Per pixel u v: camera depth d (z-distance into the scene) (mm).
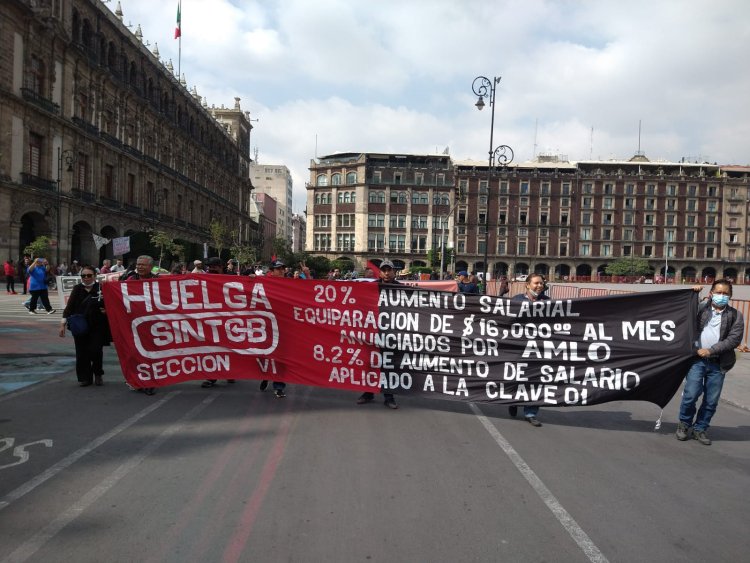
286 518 3748
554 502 4148
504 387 6531
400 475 4590
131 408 6574
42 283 17047
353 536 3518
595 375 6355
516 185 89188
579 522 3826
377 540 3475
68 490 4160
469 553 3346
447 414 6699
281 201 143250
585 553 3398
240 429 5793
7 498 4004
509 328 6566
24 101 30594
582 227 90438
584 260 90188
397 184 87750
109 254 41812
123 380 8180
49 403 6758
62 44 34031
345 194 89625
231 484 4316
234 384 8086
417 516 3830
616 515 3967
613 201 90562
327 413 6551
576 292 22109
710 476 4871
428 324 6762
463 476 4613
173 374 7191
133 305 7211
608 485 4547
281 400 7141
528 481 4551
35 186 31969
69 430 5656
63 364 9281
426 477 4562
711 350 5750
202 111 60656
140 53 44594
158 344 7203
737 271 92562
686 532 3738
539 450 5414
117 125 41594
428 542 3469
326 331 6988
